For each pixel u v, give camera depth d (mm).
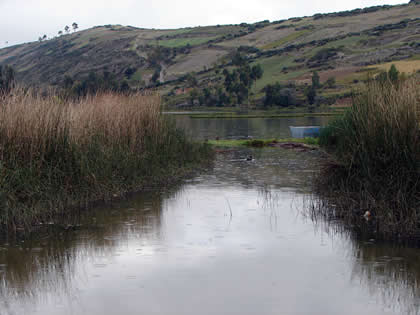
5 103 8656
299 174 12070
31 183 7961
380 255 5773
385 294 4633
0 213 7246
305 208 8242
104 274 5207
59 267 5449
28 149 8281
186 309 4324
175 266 5434
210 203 8766
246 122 46375
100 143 10047
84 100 11156
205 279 5039
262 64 143000
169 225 7223
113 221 7492
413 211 6859
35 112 8555
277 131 32438
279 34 184875
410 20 157250
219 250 6008
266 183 10812
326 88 98938
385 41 137000
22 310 4348
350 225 7133
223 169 13211
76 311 4312
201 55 175000
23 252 6008
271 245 6203
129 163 10375
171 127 13570
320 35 166375
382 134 7703
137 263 5543
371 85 9289
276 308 4344
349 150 9008
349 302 4465
